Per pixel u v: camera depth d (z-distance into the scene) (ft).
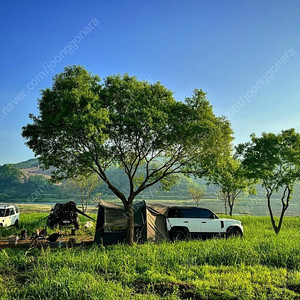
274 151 58.49
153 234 51.26
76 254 37.99
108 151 46.96
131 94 43.98
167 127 45.60
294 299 24.61
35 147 48.44
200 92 47.34
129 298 23.48
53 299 24.72
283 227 77.36
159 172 54.75
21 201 388.37
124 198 48.73
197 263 35.65
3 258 35.68
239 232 56.39
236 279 28.45
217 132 46.11
